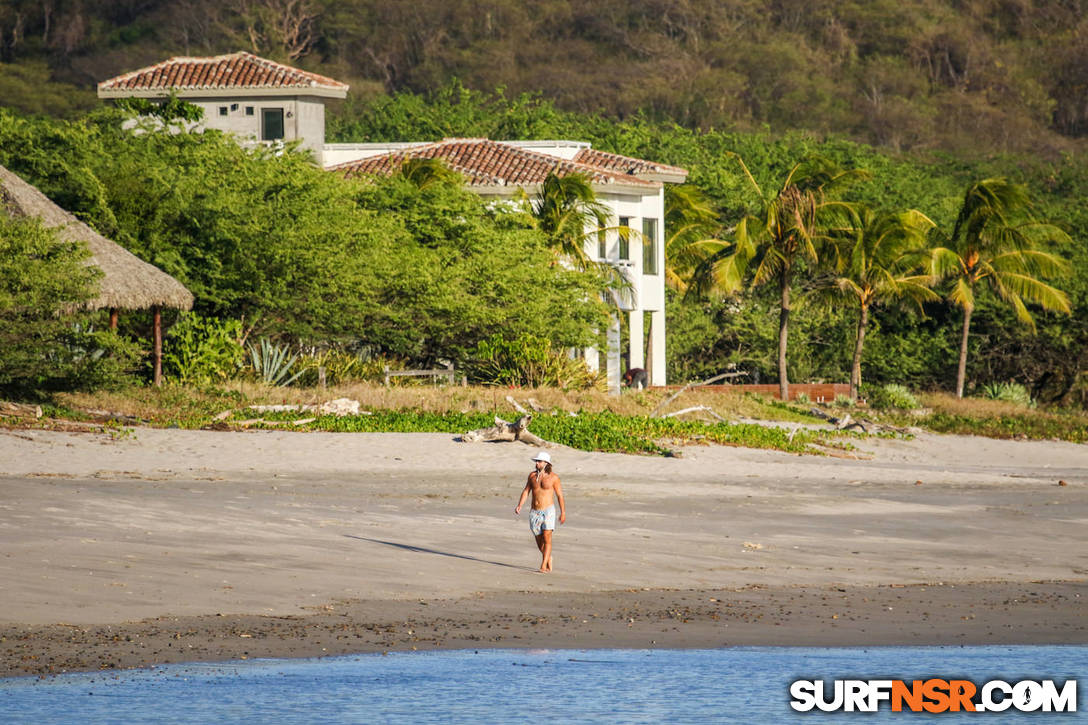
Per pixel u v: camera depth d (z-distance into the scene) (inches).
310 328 6171.3
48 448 4062.5
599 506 3644.2
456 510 3427.7
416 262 6397.6
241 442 4515.3
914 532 3368.6
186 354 5620.1
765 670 1925.4
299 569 2464.3
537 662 1929.1
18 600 2096.5
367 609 2198.6
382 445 4650.6
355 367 6254.9
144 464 4010.8
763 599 2426.2
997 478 4977.9
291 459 4313.5
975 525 3538.4
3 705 1641.2
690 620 2223.2
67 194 5841.5
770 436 5762.8
